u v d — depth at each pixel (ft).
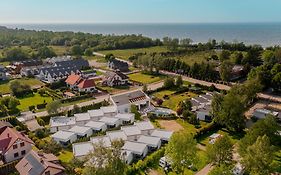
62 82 477.77
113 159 168.66
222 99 302.04
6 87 472.44
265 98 397.80
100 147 171.73
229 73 475.72
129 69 601.21
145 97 377.71
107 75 505.66
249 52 598.34
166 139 269.03
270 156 189.26
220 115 290.56
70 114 339.77
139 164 224.53
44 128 300.81
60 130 294.46
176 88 444.96
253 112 337.93
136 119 330.95
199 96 387.14
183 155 199.21
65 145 272.51
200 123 318.04
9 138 251.39
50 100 405.59
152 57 576.61
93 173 161.99
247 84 369.30
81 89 440.04
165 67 577.02
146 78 524.93
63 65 583.17
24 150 251.80
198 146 261.85
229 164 204.44
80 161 220.23
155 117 333.62
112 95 400.67
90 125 300.81
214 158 204.85
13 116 332.39
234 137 280.92
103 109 343.26
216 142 206.90
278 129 244.83
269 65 475.31
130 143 256.93
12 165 227.81
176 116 334.85
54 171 204.95
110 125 306.96
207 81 493.36
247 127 304.09
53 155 233.76
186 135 204.85
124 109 349.20
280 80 406.82
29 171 204.13
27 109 368.89
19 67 597.93
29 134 283.18
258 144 191.21
